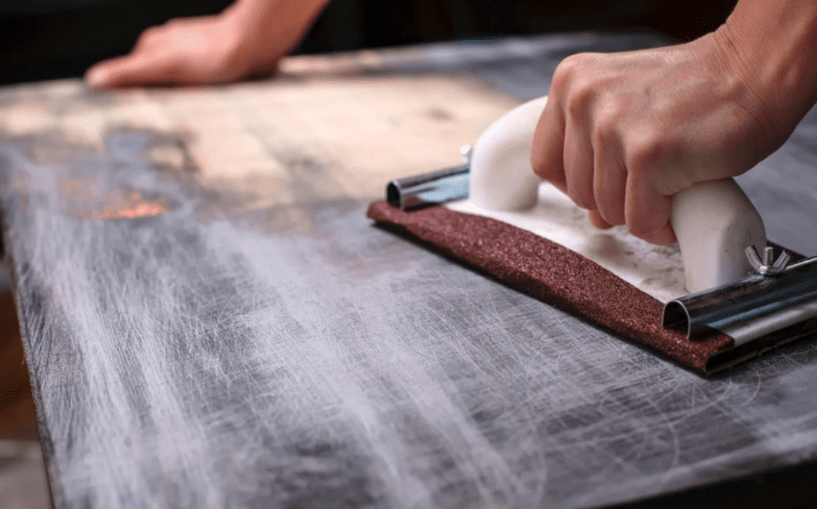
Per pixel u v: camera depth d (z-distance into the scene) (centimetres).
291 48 127
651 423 42
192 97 116
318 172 83
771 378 45
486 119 100
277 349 50
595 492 36
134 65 121
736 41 49
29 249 66
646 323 49
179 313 55
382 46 190
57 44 146
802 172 80
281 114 106
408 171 83
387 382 46
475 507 36
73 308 56
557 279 55
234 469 39
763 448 39
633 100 50
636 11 184
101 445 41
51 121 106
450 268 61
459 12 188
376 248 65
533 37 145
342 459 39
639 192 50
